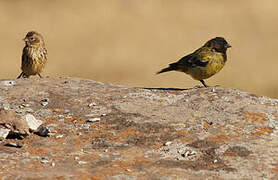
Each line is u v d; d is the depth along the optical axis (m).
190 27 43.66
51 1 49.34
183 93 12.82
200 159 9.55
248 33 41.62
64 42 40.25
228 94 12.52
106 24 44.50
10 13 45.97
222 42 15.06
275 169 9.16
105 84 13.77
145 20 45.62
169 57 37.66
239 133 10.54
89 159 9.48
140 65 36.00
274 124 10.95
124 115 11.40
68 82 13.66
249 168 9.19
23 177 8.50
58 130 10.79
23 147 9.93
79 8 47.97
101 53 38.06
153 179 8.70
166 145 10.09
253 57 36.72
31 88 13.06
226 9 47.56
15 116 10.58
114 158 9.55
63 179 8.50
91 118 11.30
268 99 12.32
